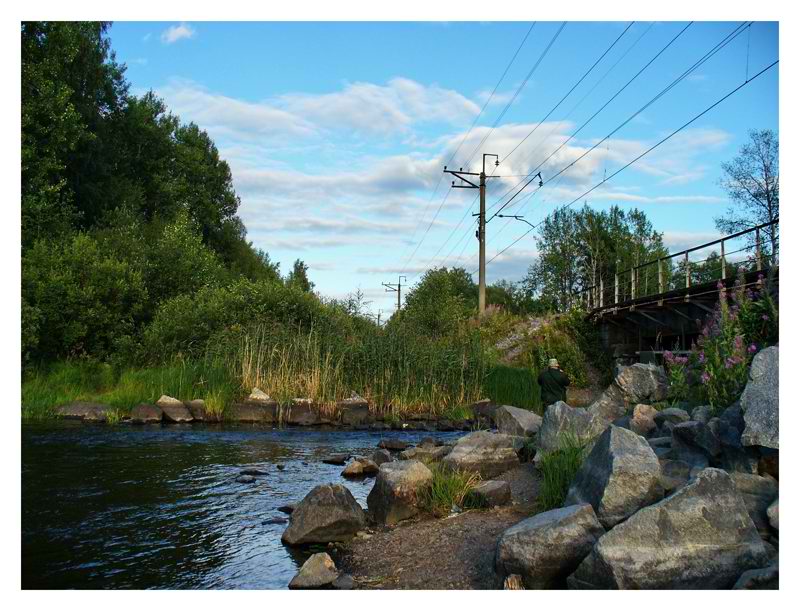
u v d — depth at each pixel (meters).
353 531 7.54
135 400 19.97
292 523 7.54
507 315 37.66
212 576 6.32
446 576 5.91
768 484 5.79
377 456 12.33
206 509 8.85
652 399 10.43
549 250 66.75
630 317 28.05
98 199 39.97
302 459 12.94
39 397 20.67
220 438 15.66
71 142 30.84
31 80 29.59
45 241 27.14
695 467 6.52
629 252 61.50
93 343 25.33
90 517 8.38
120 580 6.21
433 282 37.53
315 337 21.95
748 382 6.32
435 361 21.39
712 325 10.32
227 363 21.23
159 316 26.25
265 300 26.64
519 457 10.45
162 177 51.00
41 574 6.35
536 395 21.94
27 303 22.83
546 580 5.27
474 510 8.01
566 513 5.50
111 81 44.81
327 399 20.16
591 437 8.76
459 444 9.95
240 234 66.19
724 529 4.97
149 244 34.91
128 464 11.91
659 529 4.94
